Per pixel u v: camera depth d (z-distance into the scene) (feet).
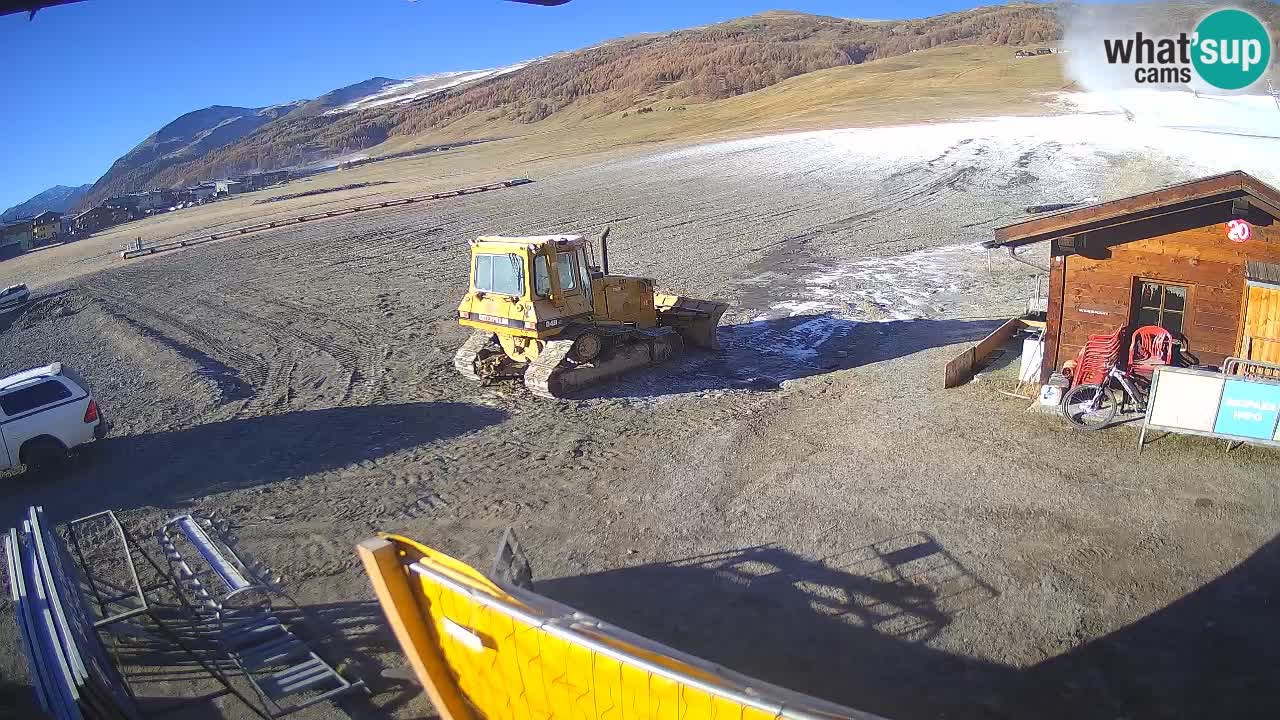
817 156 166.09
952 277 74.02
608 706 13.46
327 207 164.96
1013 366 44.93
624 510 29.84
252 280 92.02
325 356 56.75
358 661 21.38
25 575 21.38
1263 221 33.55
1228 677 19.48
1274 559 24.36
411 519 30.12
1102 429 35.01
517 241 44.27
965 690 19.38
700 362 50.49
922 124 200.54
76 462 38.09
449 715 16.25
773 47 652.48
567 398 43.80
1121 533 26.32
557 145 305.32
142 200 256.93
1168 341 35.88
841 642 21.45
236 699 19.94
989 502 28.89
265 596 23.67
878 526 27.63
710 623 22.52
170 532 28.45
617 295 48.75
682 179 153.58
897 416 38.29
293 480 34.45
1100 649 20.72
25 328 80.89
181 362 56.39
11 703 20.35
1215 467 30.76
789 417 39.24
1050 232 37.40
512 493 31.94
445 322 65.77
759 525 28.12
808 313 63.26
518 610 14.30
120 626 22.76
